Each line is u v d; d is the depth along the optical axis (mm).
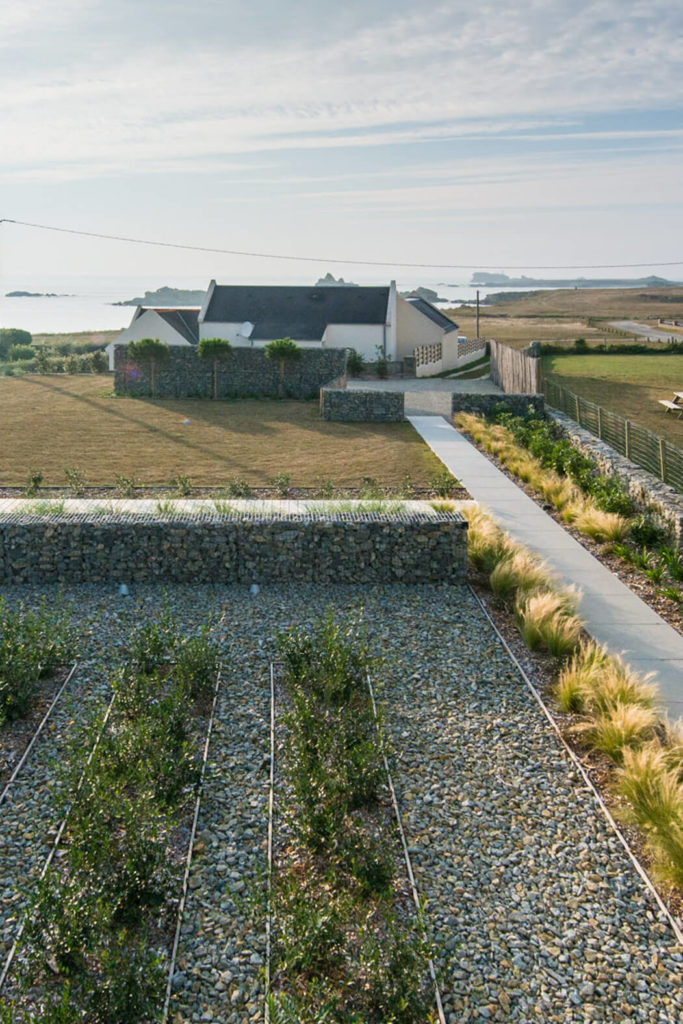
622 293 193125
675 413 31609
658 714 9891
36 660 10359
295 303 50938
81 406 34344
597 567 15508
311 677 10297
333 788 7840
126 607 13289
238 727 9586
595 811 8172
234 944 6453
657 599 13922
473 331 85250
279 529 14445
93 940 5969
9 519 14641
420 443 27109
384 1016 5762
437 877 7234
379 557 14562
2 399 36031
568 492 19672
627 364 49062
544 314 127500
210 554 14461
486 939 6578
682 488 19250
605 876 7289
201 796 8227
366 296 51500
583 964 6359
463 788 8508
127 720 9422
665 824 7555
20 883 7012
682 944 6543
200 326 49594
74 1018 5379
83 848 6977
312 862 7328
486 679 10875
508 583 13969
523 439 26703
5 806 8039
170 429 29266
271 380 37812
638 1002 6035
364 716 9234
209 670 10320
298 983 6074
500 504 19719
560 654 11547
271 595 13953
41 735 9305
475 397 31609
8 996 5910
